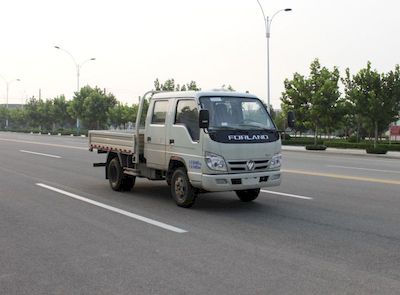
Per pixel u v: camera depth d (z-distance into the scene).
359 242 6.91
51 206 9.76
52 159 21.11
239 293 4.85
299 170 17.34
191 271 5.55
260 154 9.21
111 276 5.39
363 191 11.88
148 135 10.50
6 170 16.55
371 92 32.78
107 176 12.24
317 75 37.88
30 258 6.10
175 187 9.73
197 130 9.09
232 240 6.98
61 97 79.88
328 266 5.75
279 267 5.70
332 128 37.16
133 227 7.83
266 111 9.80
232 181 8.94
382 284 5.12
